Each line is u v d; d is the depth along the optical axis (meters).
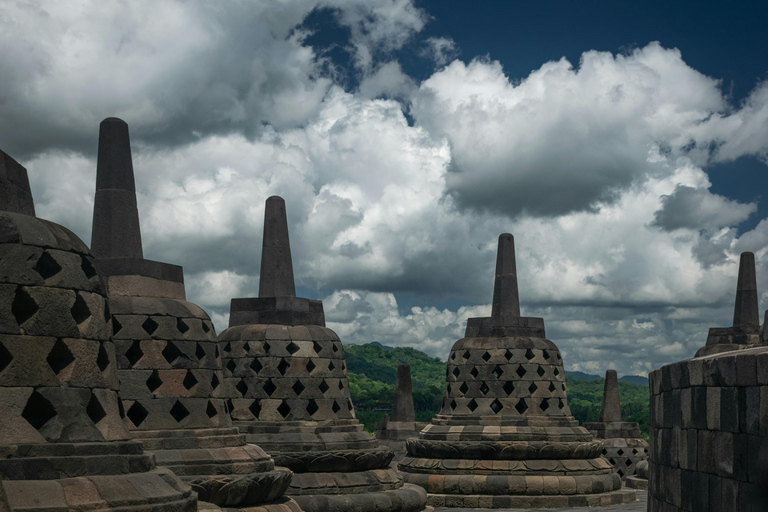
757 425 9.92
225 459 15.86
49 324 9.94
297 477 21.69
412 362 178.62
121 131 17.20
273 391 22.55
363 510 21.52
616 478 29.25
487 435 28.77
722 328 30.38
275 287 23.73
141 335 15.98
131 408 15.65
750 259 32.09
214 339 17.20
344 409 23.28
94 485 9.62
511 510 27.06
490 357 30.16
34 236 10.12
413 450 30.44
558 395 30.17
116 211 16.81
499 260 31.52
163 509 10.03
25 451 9.34
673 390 13.36
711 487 11.42
